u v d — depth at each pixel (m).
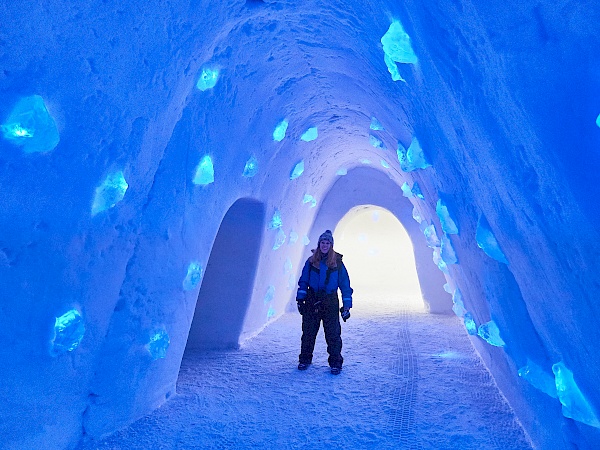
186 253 4.37
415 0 1.92
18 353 2.62
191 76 3.54
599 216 1.25
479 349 6.12
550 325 2.19
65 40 2.24
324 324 5.71
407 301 13.52
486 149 1.98
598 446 2.20
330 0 3.42
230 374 5.52
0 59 2.02
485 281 3.40
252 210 6.45
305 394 4.79
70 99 2.44
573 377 2.12
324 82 5.59
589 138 1.20
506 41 1.36
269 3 3.68
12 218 2.34
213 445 3.57
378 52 3.46
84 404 3.46
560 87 1.25
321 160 8.98
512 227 2.13
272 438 3.70
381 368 5.80
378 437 3.70
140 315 3.86
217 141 4.48
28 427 2.88
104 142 2.80
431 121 2.92
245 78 4.48
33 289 2.62
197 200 4.37
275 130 5.82
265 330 8.33
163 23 2.84
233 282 6.73
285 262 9.25
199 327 6.93
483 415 4.09
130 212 3.37
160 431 3.82
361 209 12.70
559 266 1.70
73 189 2.65
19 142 2.15
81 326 3.03
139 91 2.92
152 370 4.22
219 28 3.51
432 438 3.65
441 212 3.65
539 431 3.20
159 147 3.48
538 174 1.54
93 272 3.11
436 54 2.03
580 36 1.12
